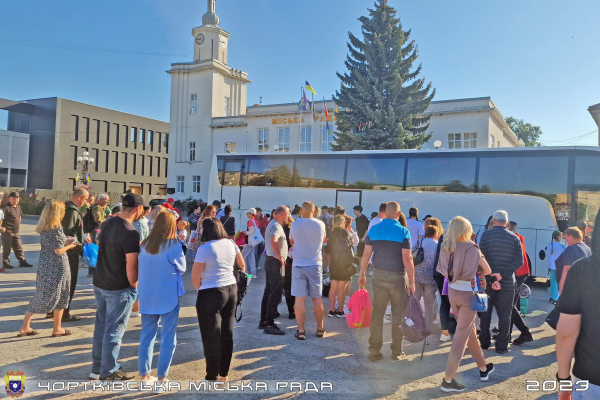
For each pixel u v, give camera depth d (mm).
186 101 37812
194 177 37281
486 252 5703
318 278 6293
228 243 4562
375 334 5398
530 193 11320
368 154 13898
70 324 6680
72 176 55438
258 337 6312
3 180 52125
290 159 15312
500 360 5504
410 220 8281
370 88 26484
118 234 4465
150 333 4383
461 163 12359
